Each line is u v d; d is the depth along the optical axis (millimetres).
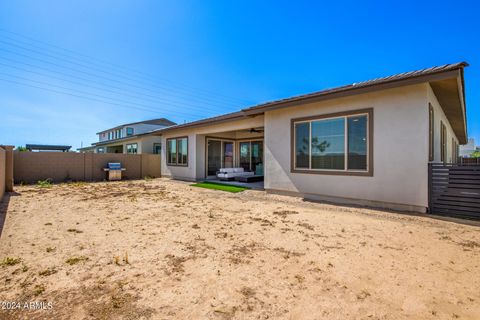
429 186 5293
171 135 14820
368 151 6141
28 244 3566
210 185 10914
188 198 7766
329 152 6914
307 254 3225
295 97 7152
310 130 7344
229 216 5352
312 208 6164
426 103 5293
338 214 5496
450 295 2262
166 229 4367
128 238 3865
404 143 5590
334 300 2176
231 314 1976
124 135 27422
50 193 8742
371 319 1916
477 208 4789
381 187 5938
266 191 8625
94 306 2074
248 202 7047
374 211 5691
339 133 6695
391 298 2209
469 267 2838
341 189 6668
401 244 3584
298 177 7652
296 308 2059
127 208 6188
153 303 2123
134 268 2807
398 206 5707
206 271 2736
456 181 5023
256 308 2059
